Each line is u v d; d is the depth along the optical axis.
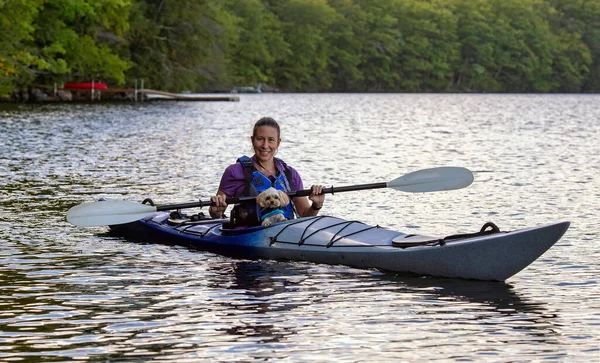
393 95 105.06
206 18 66.25
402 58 125.69
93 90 54.78
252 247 8.70
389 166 18.12
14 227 10.29
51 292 7.29
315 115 44.84
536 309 6.79
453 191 13.73
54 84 52.78
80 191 13.45
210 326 6.32
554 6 147.25
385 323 6.41
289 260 8.54
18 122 31.03
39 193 13.18
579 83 138.50
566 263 8.42
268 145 8.78
